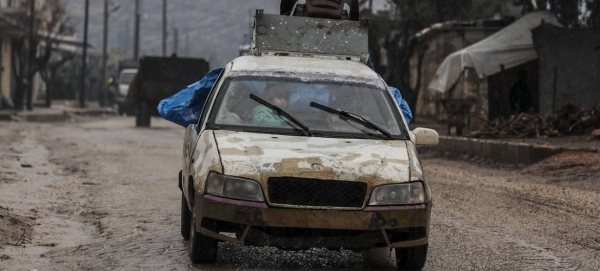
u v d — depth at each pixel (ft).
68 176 68.18
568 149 77.82
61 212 49.49
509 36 134.00
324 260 34.83
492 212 49.96
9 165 75.00
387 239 30.86
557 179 68.74
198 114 41.78
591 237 41.63
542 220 46.93
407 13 169.68
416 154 33.42
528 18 135.74
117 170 73.56
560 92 122.21
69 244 39.27
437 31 168.66
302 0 47.93
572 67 122.21
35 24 245.45
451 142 100.17
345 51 40.98
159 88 163.02
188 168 34.88
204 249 32.53
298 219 30.25
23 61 255.91
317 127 34.65
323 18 42.42
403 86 159.94
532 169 75.36
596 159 72.84
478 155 91.76
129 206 51.11
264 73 36.99
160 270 32.24
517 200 55.57
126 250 36.70
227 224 31.40
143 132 139.64
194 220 32.35
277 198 30.50
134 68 299.99
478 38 168.96
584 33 122.01
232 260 34.09
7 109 223.30
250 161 31.12
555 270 33.73
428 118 190.70
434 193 59.47
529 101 136.67
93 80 378.32
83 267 33.35
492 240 40.45
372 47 165.89
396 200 30.91
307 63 38.52
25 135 123.24
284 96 35.88
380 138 34.55
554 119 98.68
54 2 243.81
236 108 35.29
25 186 60.13
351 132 34.63
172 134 134.82
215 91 36.83
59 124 171.12
